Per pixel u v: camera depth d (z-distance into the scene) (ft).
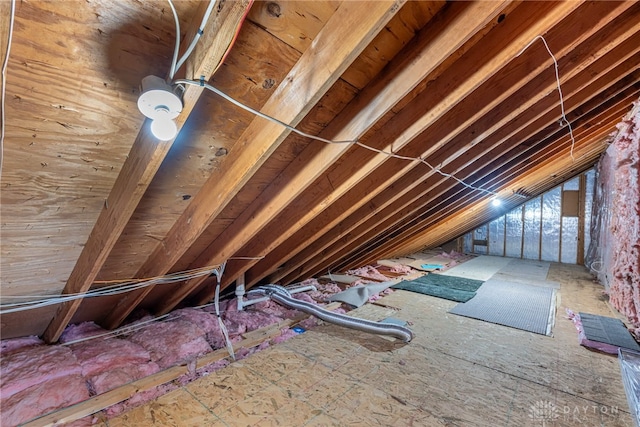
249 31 2.93
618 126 10.30
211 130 3.96
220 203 4.65
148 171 3.46
